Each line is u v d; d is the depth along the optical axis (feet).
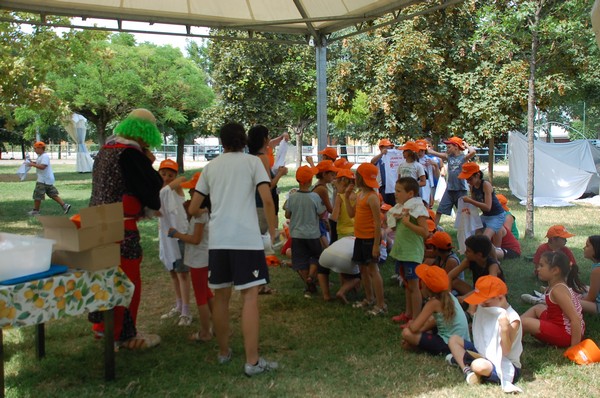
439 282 13.84
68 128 89.35
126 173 13.43
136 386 12.26
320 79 27.40
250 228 12.67
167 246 16.20
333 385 12.29
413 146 26.96
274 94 55.06
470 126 45.37
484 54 42.47
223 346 13.64
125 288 12.62
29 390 12.02
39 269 11.28
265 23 25.52
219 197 12.85
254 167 12.98
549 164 45.37
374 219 16.83
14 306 10.74
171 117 63.57
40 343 13.92
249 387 12.21
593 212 37.88
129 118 13.83
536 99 40.32
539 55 31.30
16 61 40.83
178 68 65.36
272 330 16.01
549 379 12.51
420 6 41.39
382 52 43.98
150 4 24.38
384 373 12.91
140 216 14.06
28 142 158.81
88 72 58.29
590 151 47.80
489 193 22.18
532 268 22.63
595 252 16.76
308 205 19.45
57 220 11.66
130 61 61.16
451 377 12.64
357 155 109.19
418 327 14.03
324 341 15.17
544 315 14.73
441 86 42.96
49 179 41.22
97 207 11.84
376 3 23.54
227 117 54.65
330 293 19.95
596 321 16.15
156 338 14.98
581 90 61.67
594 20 11.42
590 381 12.35
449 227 32.17
